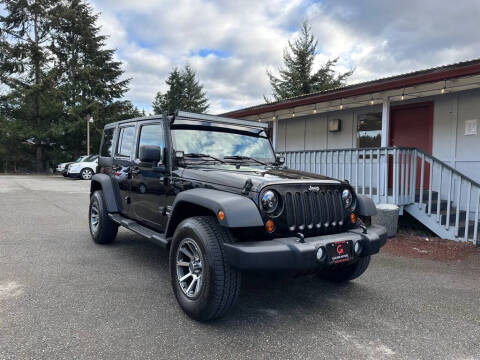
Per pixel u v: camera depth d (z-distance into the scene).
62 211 8.69
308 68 31.84
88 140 26.89
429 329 2.87
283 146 11.85
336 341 2.64
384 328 2.87
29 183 17.16
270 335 2.71
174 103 42.06
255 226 2.67
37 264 4.36
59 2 30.11
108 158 5.33
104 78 32.75
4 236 5.89
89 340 2.55
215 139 4.03
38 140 28.86
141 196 4.25
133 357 2.34
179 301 3.04
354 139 9.71
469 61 6.45
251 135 4.36
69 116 29.23
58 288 3.57
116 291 3.53
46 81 28.28
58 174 26.30
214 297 2.70
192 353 2.41
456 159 7.69
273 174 3.27
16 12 28.05
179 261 3.09
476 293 3.72
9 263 4.38
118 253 4.95
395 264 4.77
